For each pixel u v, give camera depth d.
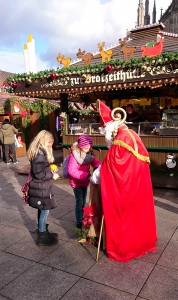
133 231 3.21
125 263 3.20
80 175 3.82
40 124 14.57
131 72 6.58
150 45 6.48
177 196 5.55
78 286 2.82
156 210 4.80
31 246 3.70
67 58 7.83
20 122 12.52
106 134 3.45
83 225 3.74
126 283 2.83
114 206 3.16
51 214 4.81
